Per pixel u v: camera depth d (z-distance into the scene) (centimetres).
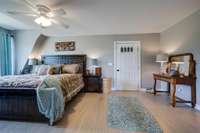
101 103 380
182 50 389
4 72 500
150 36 551
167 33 483
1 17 381
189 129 227
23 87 257
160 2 276
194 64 336
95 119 269
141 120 263
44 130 225
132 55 562
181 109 328
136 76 562
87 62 577
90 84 536
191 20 346
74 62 563
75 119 269
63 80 335
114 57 568
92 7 296
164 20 392
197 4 287
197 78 330
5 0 262
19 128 232
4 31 510
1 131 222
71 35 577
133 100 408
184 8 307
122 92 528
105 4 282
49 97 246
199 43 317
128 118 272
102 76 573
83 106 353
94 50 575
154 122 254
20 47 544
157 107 342
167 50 483
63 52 585
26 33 539
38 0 261
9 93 258
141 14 343
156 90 512
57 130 225
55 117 247
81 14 338
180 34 398
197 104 331
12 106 260
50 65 507
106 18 370
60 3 274
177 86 413
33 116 254
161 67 516
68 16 352
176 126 238
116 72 570
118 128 231
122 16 356
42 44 588
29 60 541
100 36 572
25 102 256
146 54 554
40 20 305
